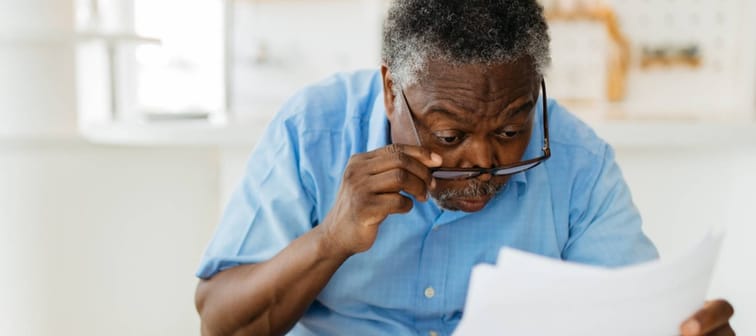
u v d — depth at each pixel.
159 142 1.57
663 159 1.97
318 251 0.89
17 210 1.17
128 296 1.55
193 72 4.31
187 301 1.70
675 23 4.96
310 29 5.02
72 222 1.36
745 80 4.87
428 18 0.83
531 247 1.04
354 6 4.96
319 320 1.05
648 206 1.99
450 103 0.82
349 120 1.06
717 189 1.99
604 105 4.81
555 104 1.11
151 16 3.81
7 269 1.15
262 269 0.94
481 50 0.79
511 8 0.82
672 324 0.77
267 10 5.01
